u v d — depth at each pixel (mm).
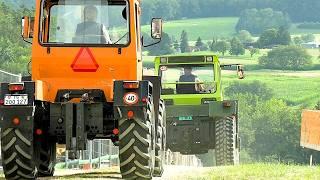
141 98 34000
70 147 34938
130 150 34562
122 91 34062
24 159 35000
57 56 36875
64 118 35719
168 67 76562
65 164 66562
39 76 36875
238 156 77562
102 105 35469
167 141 76000
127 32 37062
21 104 34250
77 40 37031
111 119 36219
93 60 36812
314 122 69812
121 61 36875
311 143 70688
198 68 76500
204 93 76062
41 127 36438
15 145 34688
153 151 36219
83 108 35219
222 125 73562
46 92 36594
